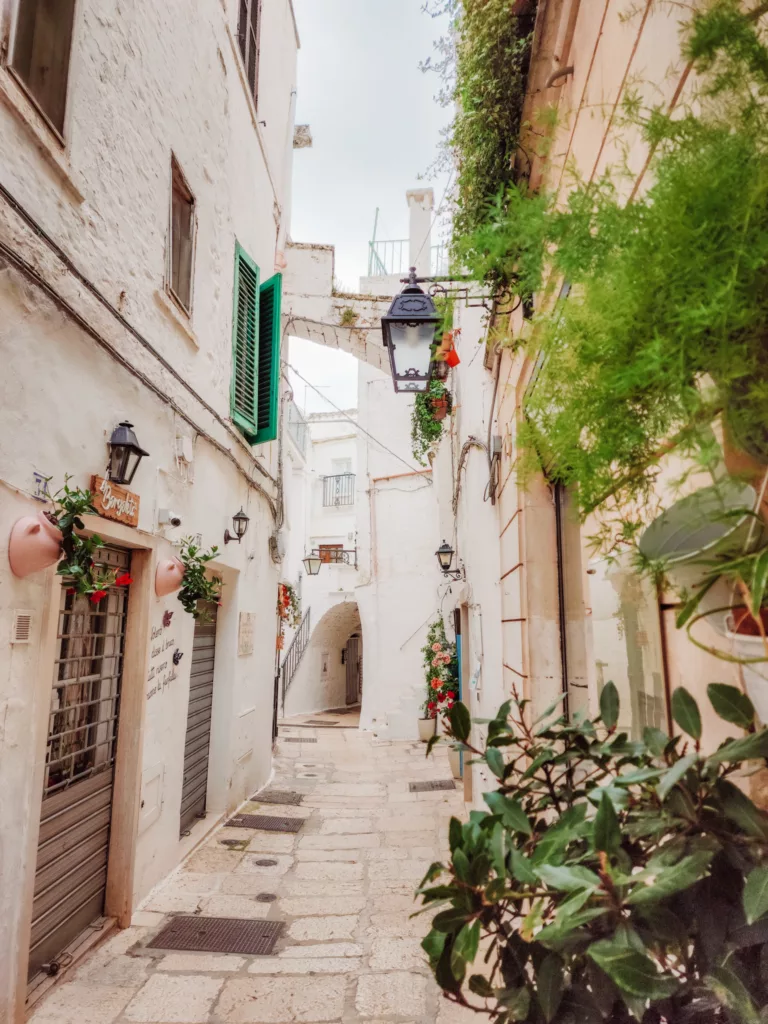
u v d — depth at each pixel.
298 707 19.95
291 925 4.25
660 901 1.01
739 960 0.91
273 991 3.39
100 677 4.11
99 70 3.79
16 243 2.90
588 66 2.25
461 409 8.43
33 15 3.15
